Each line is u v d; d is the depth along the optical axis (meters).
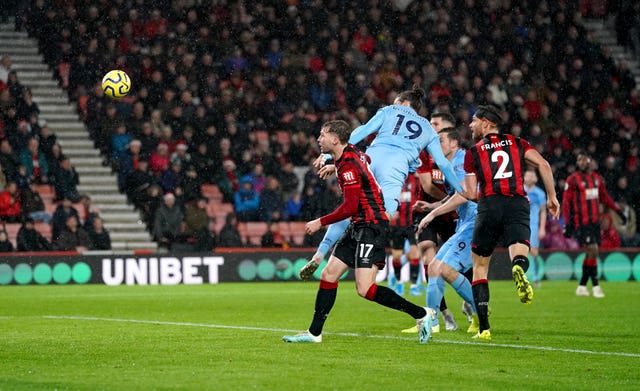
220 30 50.78
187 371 13.04
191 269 41.22
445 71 52.34
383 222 16.14
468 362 14.21
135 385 11.78
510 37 54.38
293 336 16.78
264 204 44.41
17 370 13.17
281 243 43.41
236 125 46.75
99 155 47.09
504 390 11.68
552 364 14.11
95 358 14.49
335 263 16.45
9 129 43.16
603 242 46.06
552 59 54.81
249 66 50.44
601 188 32.53
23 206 42.00
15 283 39.31
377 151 18.83
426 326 16.61
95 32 49.81
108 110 46.06
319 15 52.22
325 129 15.84
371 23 53.31
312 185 44.34
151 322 21.55
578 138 51.25
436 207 20.34
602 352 15.70
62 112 48.38
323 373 12.88
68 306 27.17
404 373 12.95
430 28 53.56
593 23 60.31
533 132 50.12
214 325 20.70
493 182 17.28
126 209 45.69
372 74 51.88
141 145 45.03
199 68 49.22
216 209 47.09
